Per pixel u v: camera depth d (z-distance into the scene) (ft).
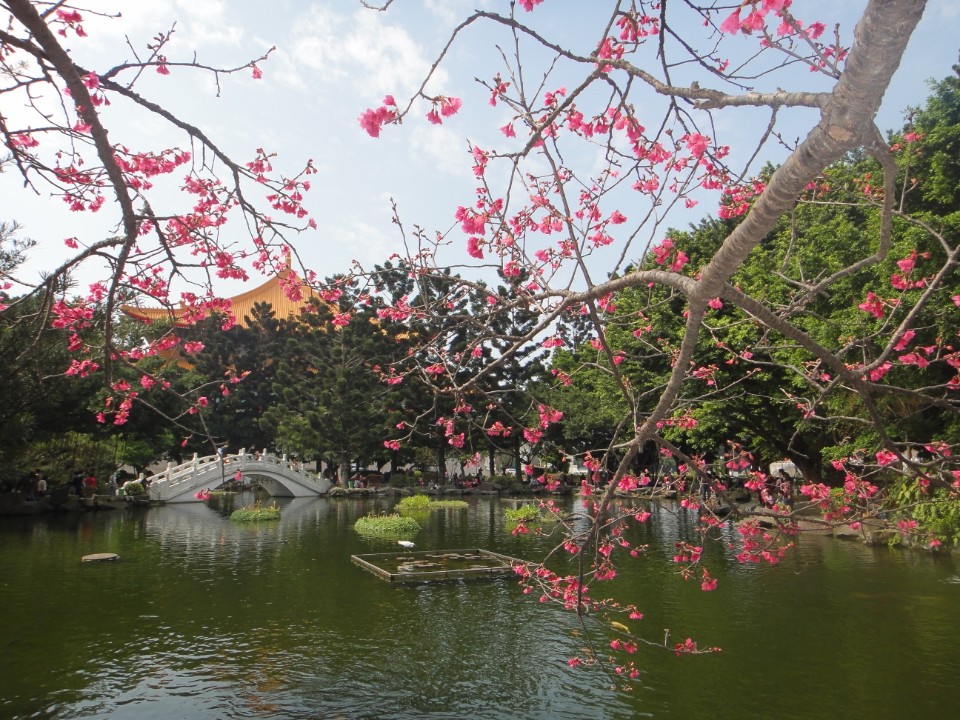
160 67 17.03
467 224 15.11
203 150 16.75
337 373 127.03
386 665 26.32
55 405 68.85
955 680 23.94
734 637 29.30
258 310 143.54
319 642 29.09
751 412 73.92
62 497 87.25
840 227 46.73
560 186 12.26
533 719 21.27
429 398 124.47
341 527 73.77
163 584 40.91
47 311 16.21
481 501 118.52
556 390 130.93
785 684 23.90
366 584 40.93
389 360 123.24
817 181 24.34
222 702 22.75
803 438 73.41
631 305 60.64
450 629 31.09
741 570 44.68
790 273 46.85
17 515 81.00
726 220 78.28
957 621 31.17
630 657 26.99
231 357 138.62
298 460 145.69
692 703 22.39
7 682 24.47
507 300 15.05
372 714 21.81
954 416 41.86
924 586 38.47
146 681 24.58
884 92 7.09
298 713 21.84
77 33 18.13
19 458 68.69
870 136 7.73
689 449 86.43
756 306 10.41
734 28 9.87
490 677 24.94
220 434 136.26
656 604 35.22
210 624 31.91
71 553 52.60
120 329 36.65
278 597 37.37
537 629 30.96
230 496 130.93
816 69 9.75
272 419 131.03
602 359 64.69
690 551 18.22
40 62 14.19
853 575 42.14
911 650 27.22
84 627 31.35
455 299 18.66
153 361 38.78
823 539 58.49
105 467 99.14
